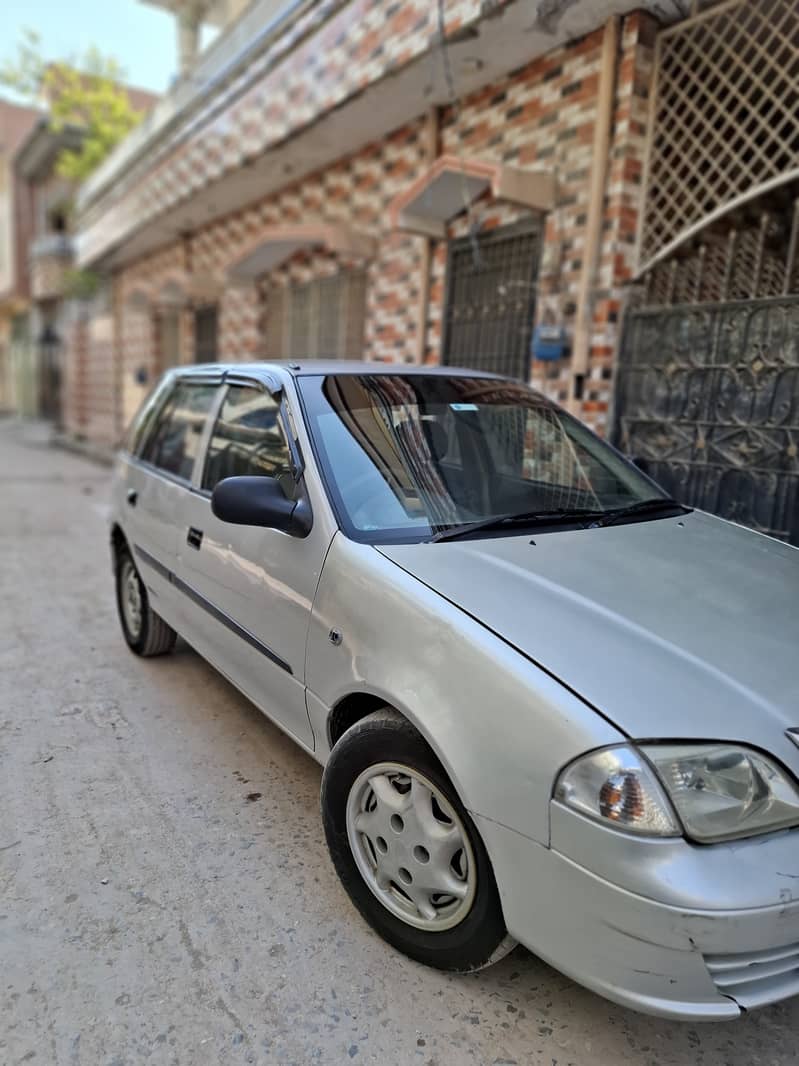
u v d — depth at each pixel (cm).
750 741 181
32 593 601
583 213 532
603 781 174
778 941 172
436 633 214
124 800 314
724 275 469
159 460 433
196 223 1170
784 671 204
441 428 314
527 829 185
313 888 264
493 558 246
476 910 204
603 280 523
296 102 728
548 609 215
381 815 231
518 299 600
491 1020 212
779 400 436
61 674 440
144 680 434
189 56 1048
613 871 171
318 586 259
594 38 515
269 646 289
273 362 356
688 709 184
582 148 530
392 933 231
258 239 851
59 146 2311
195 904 254
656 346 502
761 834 176
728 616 226
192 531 358
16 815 302
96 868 271
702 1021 172
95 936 238
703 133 485
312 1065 197
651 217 515
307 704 266
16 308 3200
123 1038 203
